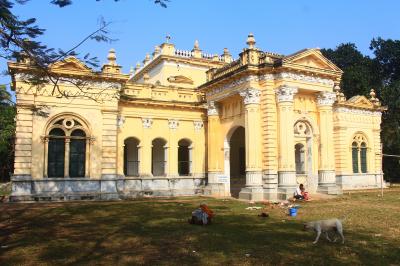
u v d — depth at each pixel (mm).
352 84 53031
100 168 27516
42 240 12695
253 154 27297
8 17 8492
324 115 29125
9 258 10398
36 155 25828
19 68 12086
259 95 27797
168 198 29172
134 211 20047
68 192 26500
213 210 20656
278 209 20781
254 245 11617
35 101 25797
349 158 39219
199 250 11070
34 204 23203
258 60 28219
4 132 41781
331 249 10992
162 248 11375
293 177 26531
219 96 31812
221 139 32875
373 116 41781
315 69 28047
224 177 32438
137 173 33844
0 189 38719
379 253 10477
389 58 57875
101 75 26891
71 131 27016
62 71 25750
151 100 32156
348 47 58500
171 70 40188
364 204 22484
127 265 9586
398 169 51594
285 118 26797
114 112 28031
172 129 33344
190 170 33906
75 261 9984
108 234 13633
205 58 42188
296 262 9703
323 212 18906
